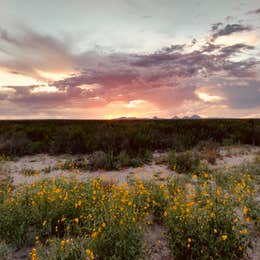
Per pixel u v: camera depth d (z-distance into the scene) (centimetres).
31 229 329
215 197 336
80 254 247
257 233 321
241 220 357
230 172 639
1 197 393
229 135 1344
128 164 776
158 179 599
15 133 1205
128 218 280
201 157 836
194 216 281
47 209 339
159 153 977
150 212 378
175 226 280
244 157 893
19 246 295
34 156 962
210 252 254
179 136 1164
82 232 315
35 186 430
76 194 387
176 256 268
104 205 325
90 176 653
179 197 348
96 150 972
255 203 390
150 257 274
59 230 329
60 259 239
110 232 264
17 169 745
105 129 1262
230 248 259
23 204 369
